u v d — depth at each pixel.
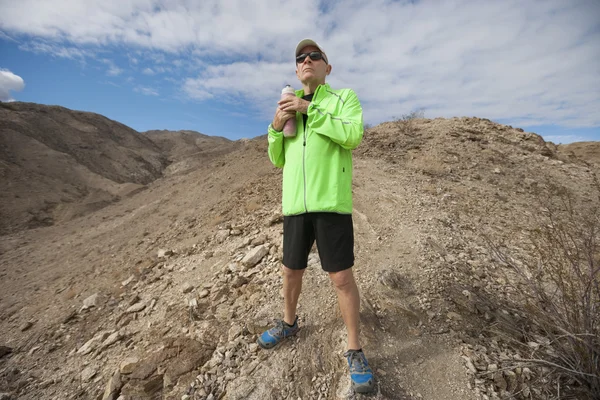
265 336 2.13
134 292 3.81
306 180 1.70
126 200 15.31
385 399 1.67
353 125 1.63
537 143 8.49
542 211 4.52
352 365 1.72
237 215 5.54
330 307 2.42
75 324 3.49
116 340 2.86
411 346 2.04
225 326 2.50
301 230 1.79
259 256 3.41
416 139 8.39
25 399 2.48
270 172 8.16
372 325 2.20
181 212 8.15
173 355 2.29
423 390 1.75
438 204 4.59
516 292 2.56
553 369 1.71
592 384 1.61
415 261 2.95
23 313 4.43
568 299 1.88
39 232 12.57
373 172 6.18
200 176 12.32
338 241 1.69
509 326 2.13
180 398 1.98
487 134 8.82
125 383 2.21
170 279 3.73
